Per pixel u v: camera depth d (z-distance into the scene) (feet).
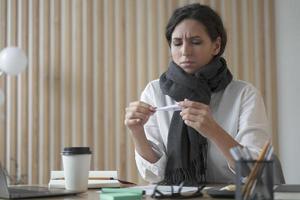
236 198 2.68
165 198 3.37
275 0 10.80
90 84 10.60
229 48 10.65
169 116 5.93
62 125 10.57
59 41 10.70
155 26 10.71
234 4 10.78
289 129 10.51
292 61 10.59
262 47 10.66
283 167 10.46
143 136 5.30
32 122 10.52
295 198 3.13
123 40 10.69
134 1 10.77
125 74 10.68
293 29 10.62
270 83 10.62
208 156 5.55
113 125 10.53
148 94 6.26
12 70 8.82
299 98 10.48
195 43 5.65
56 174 5.08
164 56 10.66
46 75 10.60
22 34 10.66
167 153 5.66
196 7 5.70
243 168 2.65
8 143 10.50
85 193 3.95
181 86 5.81
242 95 5.75
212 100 5.82
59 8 10.75
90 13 10.72
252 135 5.19
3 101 9.82
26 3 10.72
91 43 10.69
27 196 3.48
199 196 3.45
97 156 10.46
